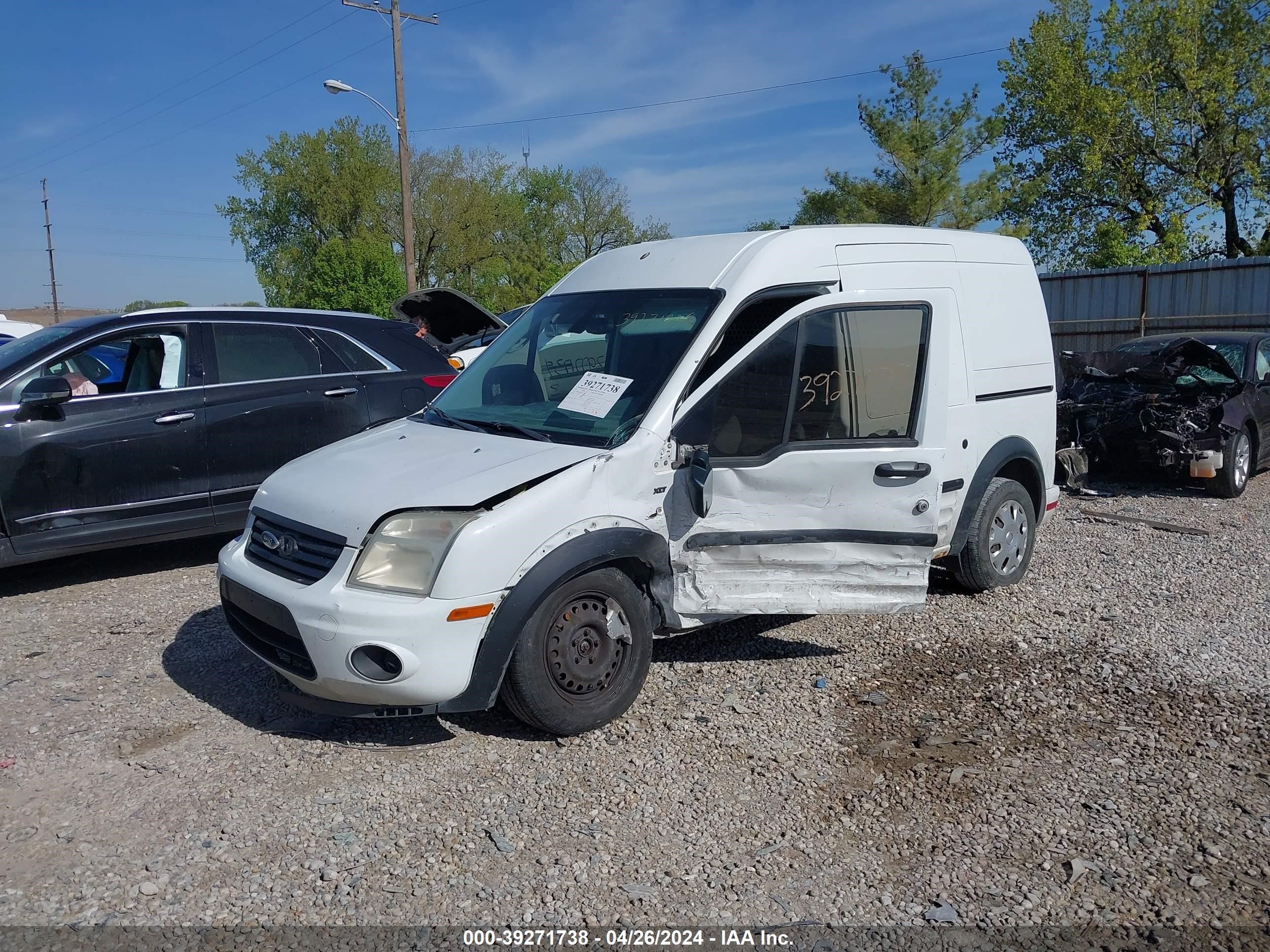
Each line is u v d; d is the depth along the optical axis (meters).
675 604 4.38
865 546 4.55
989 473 5.80
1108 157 33.69
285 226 57.75
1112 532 7.93
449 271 58.66
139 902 3.04
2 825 3.47
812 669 4.91
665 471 4.25
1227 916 2.97
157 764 3.91
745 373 4.40
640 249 5.31
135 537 6.38
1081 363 10.52
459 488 3.87
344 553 3.81
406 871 3.20
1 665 5.00
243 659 5.04
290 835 3.41
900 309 4.66
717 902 3.05
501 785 3.75
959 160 30.95
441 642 3.67
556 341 4.94
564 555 3.88
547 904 3.04
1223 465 9.13
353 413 7.24
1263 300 18.33
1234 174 32.84
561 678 4.00
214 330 6.83
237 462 6.74
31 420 6.00
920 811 3.58
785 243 4.84
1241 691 4.60
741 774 3.84
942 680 4.76
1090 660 5.00
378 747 4.06
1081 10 33.97
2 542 5.94
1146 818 3.51
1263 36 31.09
